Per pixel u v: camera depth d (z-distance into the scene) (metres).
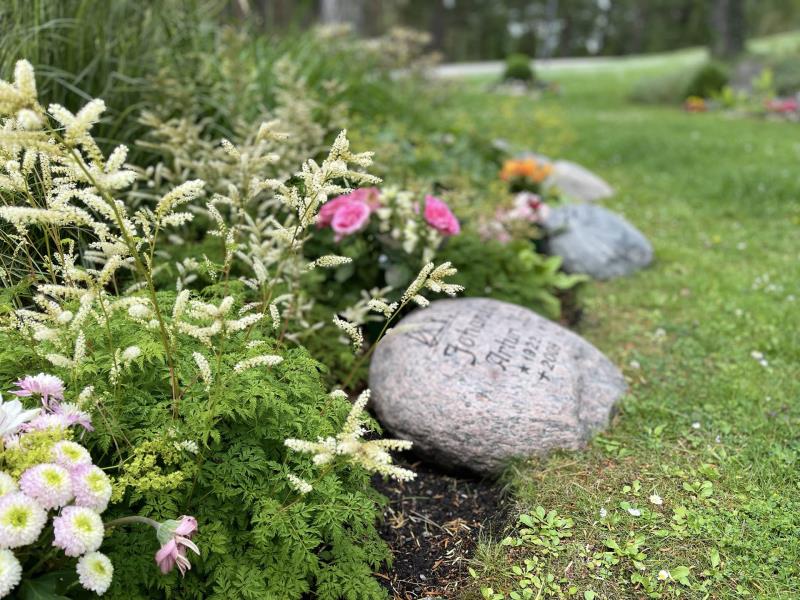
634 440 3.06
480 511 2.79
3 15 3.33
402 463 3.07
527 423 2.94
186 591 1.98
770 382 3.57
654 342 4.09
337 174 2.01
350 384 3.28
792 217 6.33
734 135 10.00
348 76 6.76
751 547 2.44
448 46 42.88
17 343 2.12
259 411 2.16
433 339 3.26
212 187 3.48
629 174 8.02
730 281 4.89
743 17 17.39
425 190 4.18
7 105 1.46
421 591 2.38
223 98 4.51
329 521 2.10
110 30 3.96
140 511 1.91
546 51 26.36
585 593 2.28
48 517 1.75
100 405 2.01
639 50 45.06
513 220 4.65
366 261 3.86
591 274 5.12
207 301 2.64
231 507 2.12
